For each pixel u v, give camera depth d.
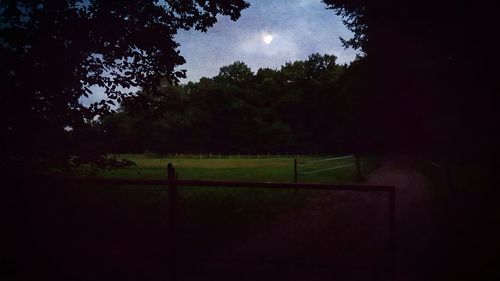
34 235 4.02
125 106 6.65
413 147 11.01
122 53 6.23
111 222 4.59
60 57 4.70
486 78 6.72
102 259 4.28
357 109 12.37
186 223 6.50
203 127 86.81
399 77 9.41
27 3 4.82
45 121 4.40
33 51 4.53
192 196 8.91
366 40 11.09
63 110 4.85
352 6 11.20
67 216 4.21
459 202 7.11
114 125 5.11
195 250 5.36
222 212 7.68
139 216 5.06
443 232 6.04
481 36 6.64
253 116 89.19
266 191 10.37
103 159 4.67
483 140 6.93
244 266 4.33
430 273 4.46
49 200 4.05
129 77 6.76
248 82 101.88
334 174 20.39
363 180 16.27
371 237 6.16
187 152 84.62
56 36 4.89
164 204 6.36
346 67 14.24
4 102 4.26
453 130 7.93
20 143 4.17
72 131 4.76
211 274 4.16
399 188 10.62
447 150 8.35
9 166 3.99
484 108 6.96
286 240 5.93
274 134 86.06
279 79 97.50
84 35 5.12
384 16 8.76
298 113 90.69
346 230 6.59
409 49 8.50
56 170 4.47
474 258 4.86
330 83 82.81
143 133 77.19
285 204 8.64
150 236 4.61
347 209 8.09
